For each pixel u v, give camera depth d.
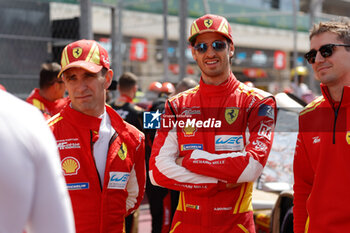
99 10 9.02
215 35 2.24
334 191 1.83
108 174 2.04
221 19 2.27
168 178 2.19
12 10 5.34
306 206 1.97
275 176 3.55
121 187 2.09
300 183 2.07
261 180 3.58
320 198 1.88
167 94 4.32
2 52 5.28
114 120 2.15
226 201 2.15
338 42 1.84
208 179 2.13
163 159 2.23
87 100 2.01
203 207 2.16
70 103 2.09
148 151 3.93
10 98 1.07
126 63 8.35
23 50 5.43
